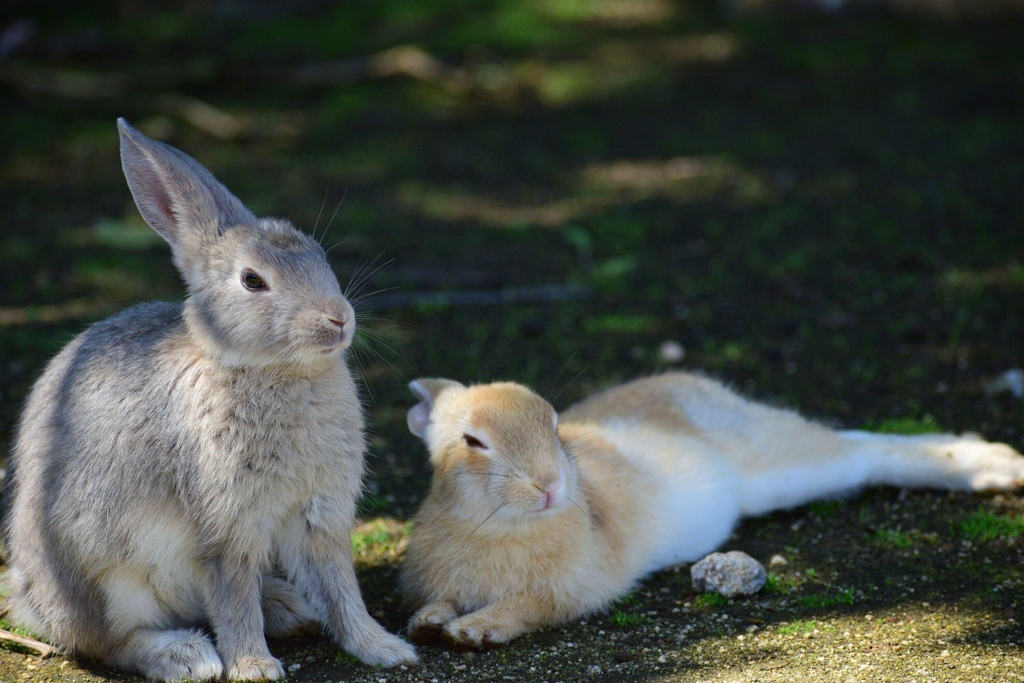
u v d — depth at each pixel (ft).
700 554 35.24
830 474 37.27
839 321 52.06
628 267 58.49
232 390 27.53
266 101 90.17
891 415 43.04
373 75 92.17
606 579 31.81
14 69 87.66
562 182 73.36
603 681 27.58
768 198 68.74
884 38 101.19
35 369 46.47
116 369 28.86
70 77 88.79
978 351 47.39
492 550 30.71
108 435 28.09
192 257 28.81
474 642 29.37
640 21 108.37
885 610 30.55
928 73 91.35
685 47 100.73
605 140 80.43
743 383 46.52
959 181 68.54
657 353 49.73
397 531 37.01
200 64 91.15
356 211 68.13
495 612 30.27
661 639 29.91
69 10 108.06
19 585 30.42
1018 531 34.32
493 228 65.98
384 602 33.24
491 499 29.78
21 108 87.92
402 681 28.07
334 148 80.43
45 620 29.76
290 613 31.12
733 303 55.01
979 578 31.96
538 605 30.76
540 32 103.86
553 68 95.45
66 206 69.15
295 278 27.61
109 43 99.30
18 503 30.01
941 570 32.63
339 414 28.66
